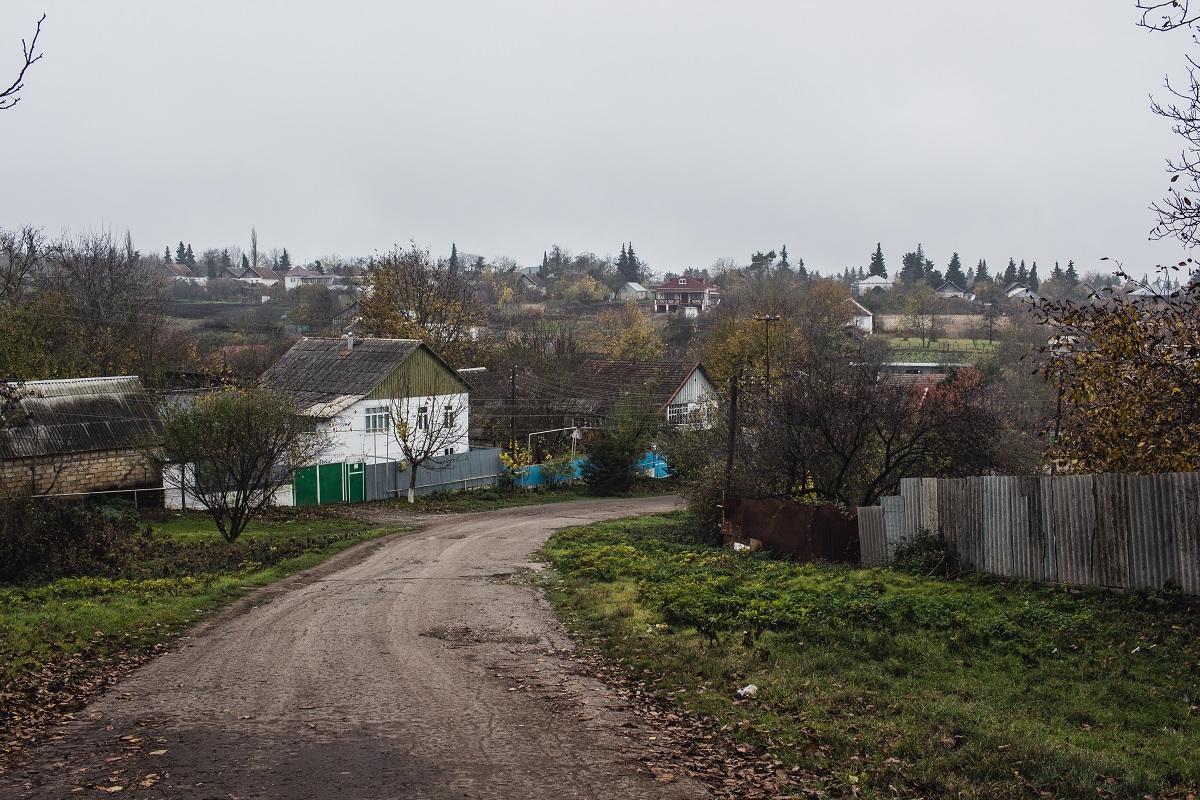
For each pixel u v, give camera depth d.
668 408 54.28
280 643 12.46
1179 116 10.51
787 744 7.83
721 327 66.81
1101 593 12.92
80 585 16.95
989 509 15.64
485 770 7.22
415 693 9.70
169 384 46.72
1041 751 7.32
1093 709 8.59
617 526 31.59
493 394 54.94
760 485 25.80
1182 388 12.55
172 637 13.02
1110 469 14.17
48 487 29.69
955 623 11.78
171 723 8.54
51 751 7.64
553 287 163.12
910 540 17.58
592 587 17.20
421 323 63.22
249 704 9.26
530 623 14.03
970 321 105.94
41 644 11.59
